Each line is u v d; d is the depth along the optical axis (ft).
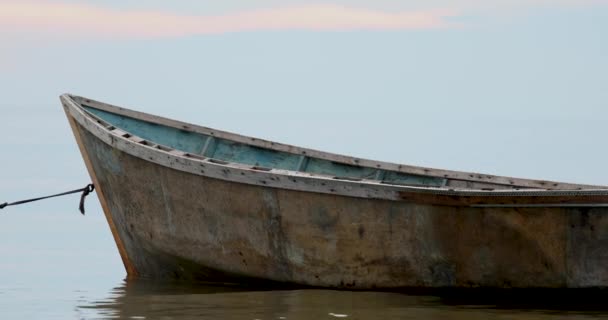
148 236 138.62
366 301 118.21
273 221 126.72
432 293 120.67
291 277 127.54
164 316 112.06
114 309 116.98
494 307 115.24
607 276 111.55
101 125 141.79
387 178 152.97
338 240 123.24
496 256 115.75
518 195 112.06
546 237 112.88
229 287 132.26
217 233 131.34
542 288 115.03
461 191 114.62
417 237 119.03
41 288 133.49
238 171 127.24
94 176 146.10
